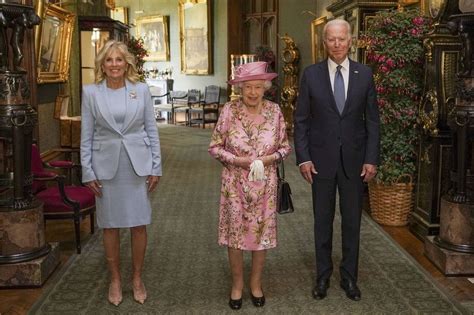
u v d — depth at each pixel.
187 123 15.53
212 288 3.84
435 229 4.88
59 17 6.31
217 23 15.14
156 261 4.40
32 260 3.86
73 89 7.43
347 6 7.71
